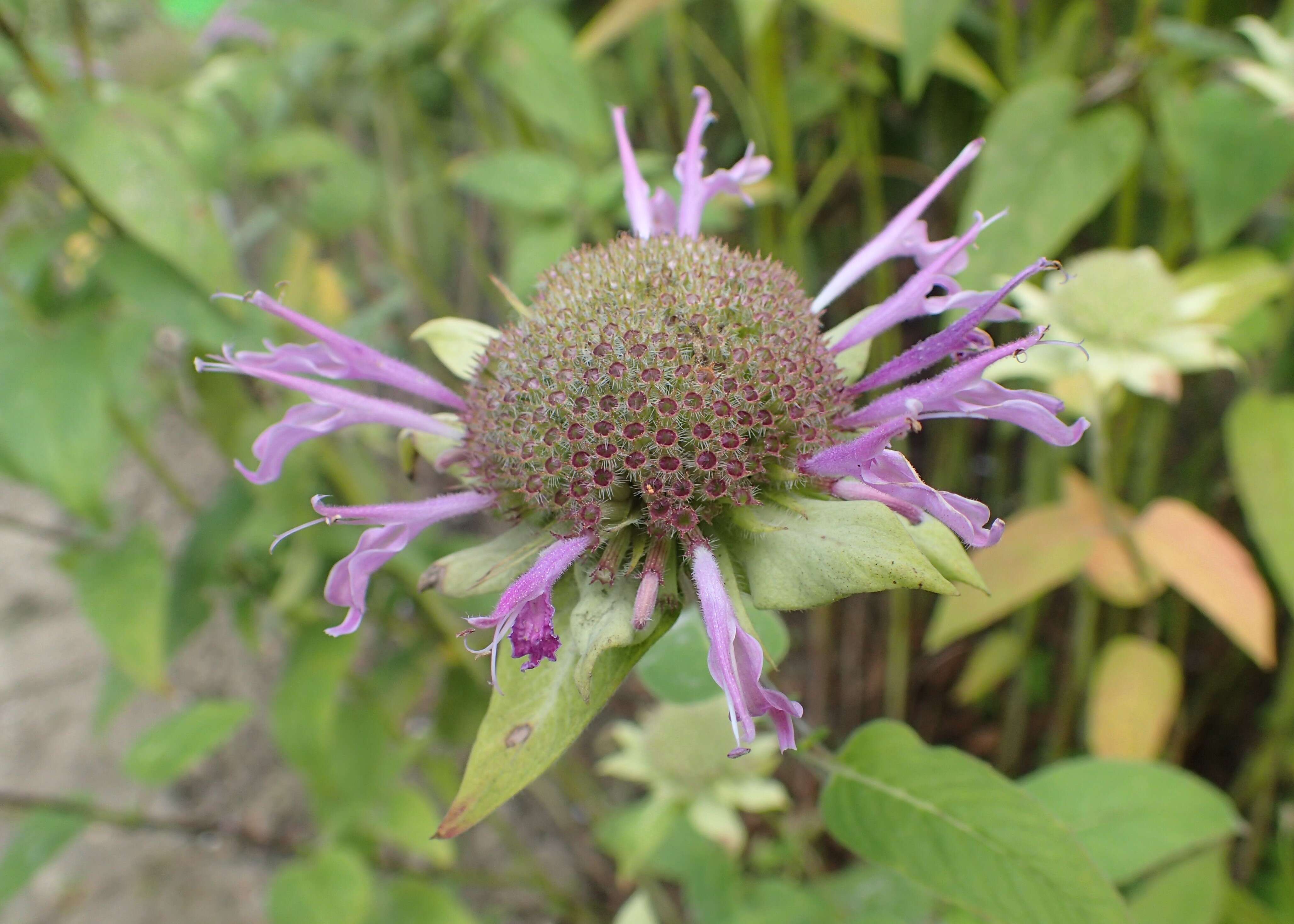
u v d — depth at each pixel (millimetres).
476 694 174
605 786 211
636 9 161
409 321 263
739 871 157
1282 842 146
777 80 156
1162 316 126
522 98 167
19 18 130
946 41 151
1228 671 174
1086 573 134
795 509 80
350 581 82
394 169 242
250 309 136
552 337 85
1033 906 85
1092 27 162
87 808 153
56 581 275
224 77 190
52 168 145
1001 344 180
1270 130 127
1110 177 129
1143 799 105
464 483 91
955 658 204
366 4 200
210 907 213
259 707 241
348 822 151
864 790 93
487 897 202
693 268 86
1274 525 124
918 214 91
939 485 198
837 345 91
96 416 124
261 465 87
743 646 75
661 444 79
